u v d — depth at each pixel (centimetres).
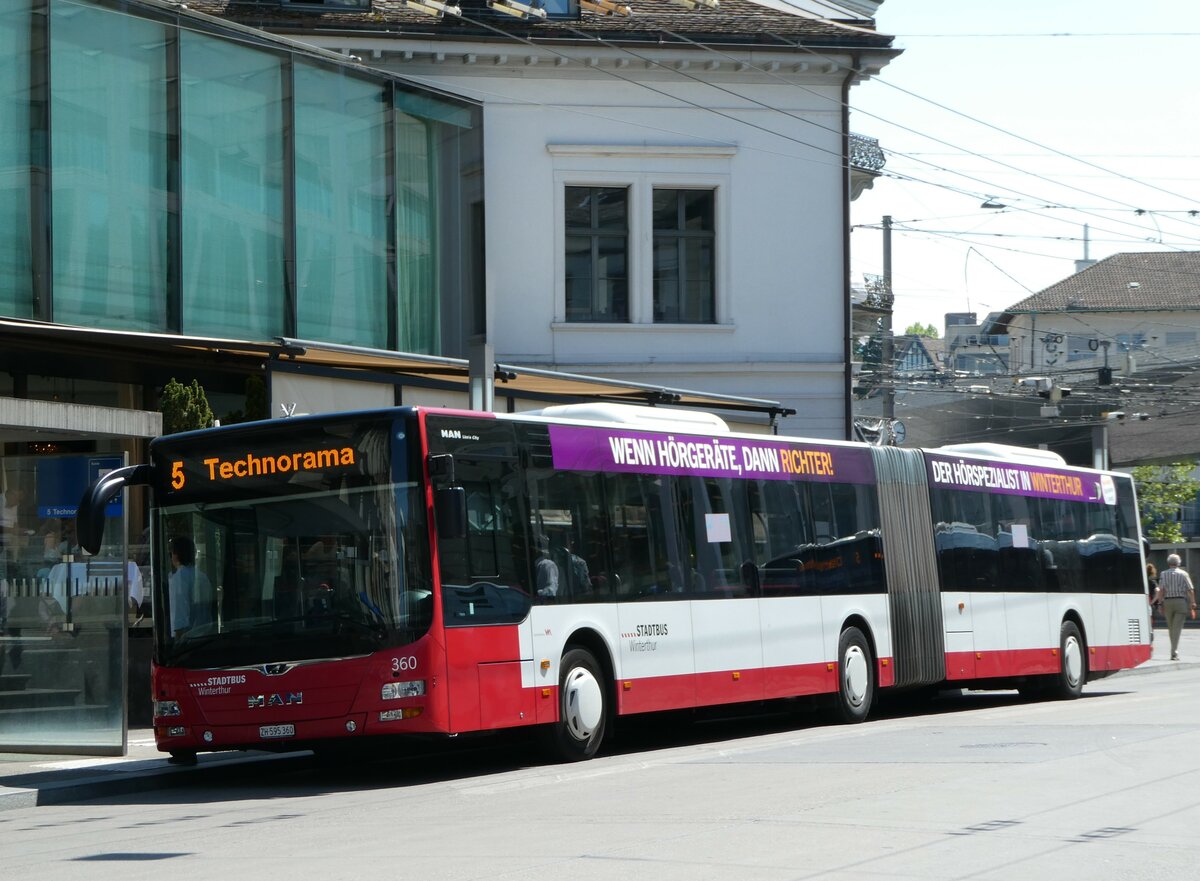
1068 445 5397
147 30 2106
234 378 2220
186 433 1406
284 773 1542
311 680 1321
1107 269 8525
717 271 3061
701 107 3034
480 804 1159
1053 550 2372
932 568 2089
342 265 2398
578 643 1511
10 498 1537
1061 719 1781
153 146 2111
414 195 2569
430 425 1356
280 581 1352
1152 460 5441
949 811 1002
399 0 2886
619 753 1593
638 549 1588
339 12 2798
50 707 1526
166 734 1373
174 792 1388
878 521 1997
